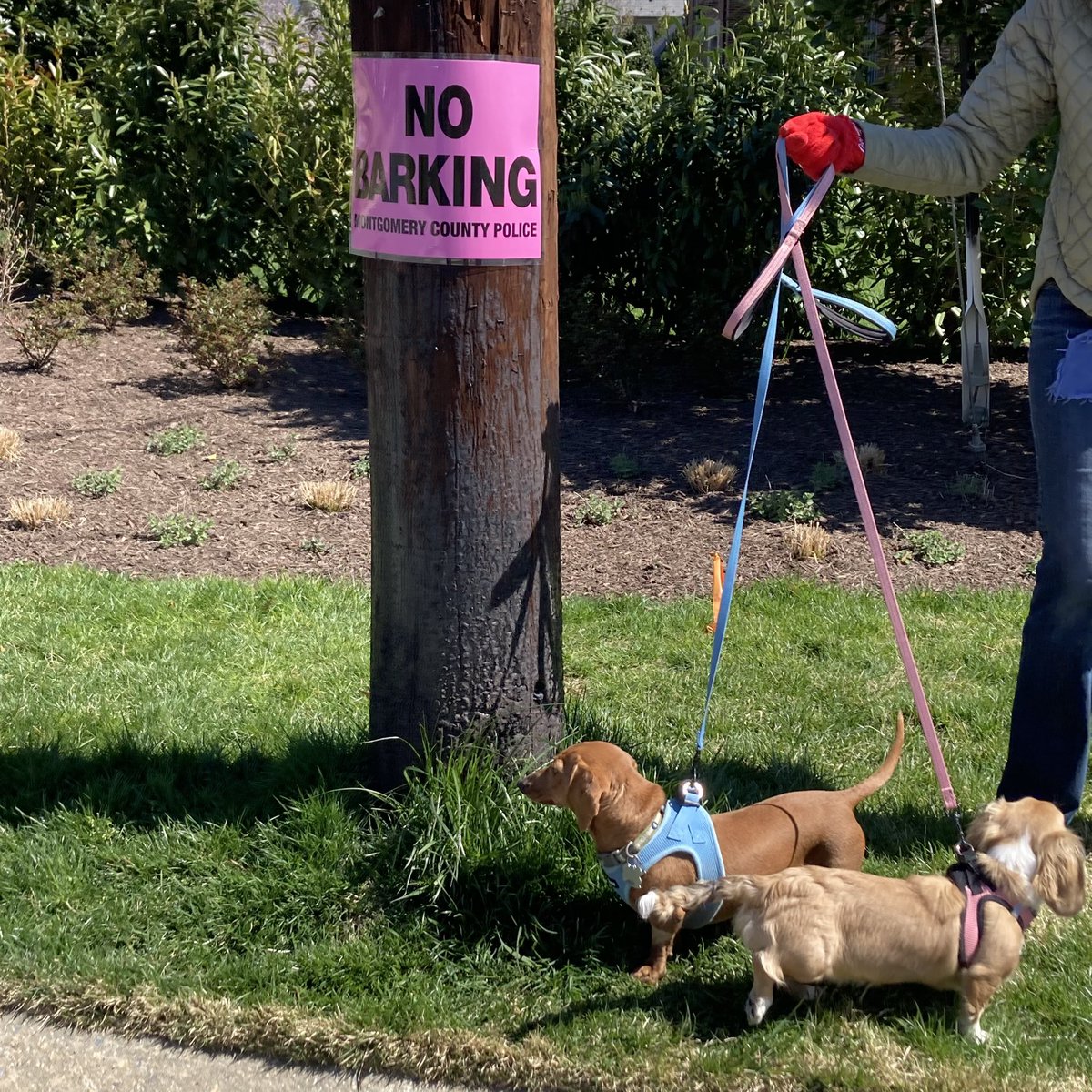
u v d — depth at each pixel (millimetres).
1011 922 3004
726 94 10055
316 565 6750
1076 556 3582
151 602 6016
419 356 3520
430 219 3422
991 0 8438
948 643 5680
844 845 3477
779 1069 2963
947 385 10062
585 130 10703
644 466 8211
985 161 3629
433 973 3379
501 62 3334
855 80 10023
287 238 11688
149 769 4293
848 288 10945
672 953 3436
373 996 3287
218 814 3994
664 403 9766
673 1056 3029
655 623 5930
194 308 10203
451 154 3369
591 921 3520
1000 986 3096
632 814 3301
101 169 12125
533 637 3787
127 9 12242
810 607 6102
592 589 6465
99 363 10633
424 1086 3047
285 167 11523
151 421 9180
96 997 3283
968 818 4133
